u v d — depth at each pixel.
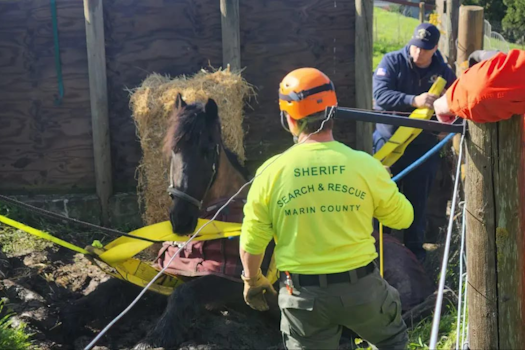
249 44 6.88
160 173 6.24
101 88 6.71
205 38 6.81
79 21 6.69
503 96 2.87
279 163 2.97
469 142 3.14
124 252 4.79
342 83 7.04
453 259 6.12
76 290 5.59
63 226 6.71
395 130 6.61
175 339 4.57
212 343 4.77
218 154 4.87
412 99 6.21
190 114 4.80
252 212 2.98
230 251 4.90
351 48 6.97
